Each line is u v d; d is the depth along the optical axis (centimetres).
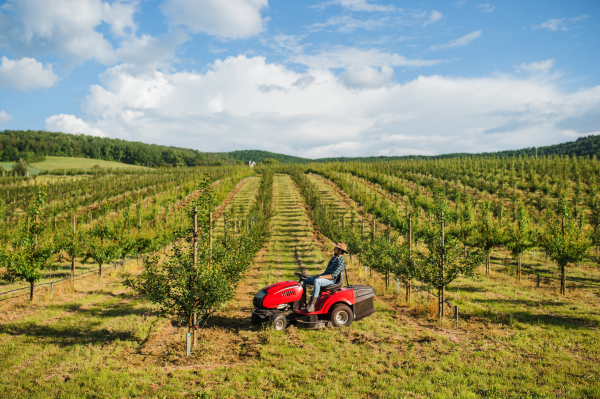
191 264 826
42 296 1367
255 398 564
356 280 1803
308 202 5819
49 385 612
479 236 2128
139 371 673
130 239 2238
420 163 9025
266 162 18375
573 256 1440
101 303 1268
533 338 859
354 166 9444
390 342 833
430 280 1062
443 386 595
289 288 964
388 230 1881
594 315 1092
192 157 18450
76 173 9794
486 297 1395
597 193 4656
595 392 561
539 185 5275
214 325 991
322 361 716
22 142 14412
